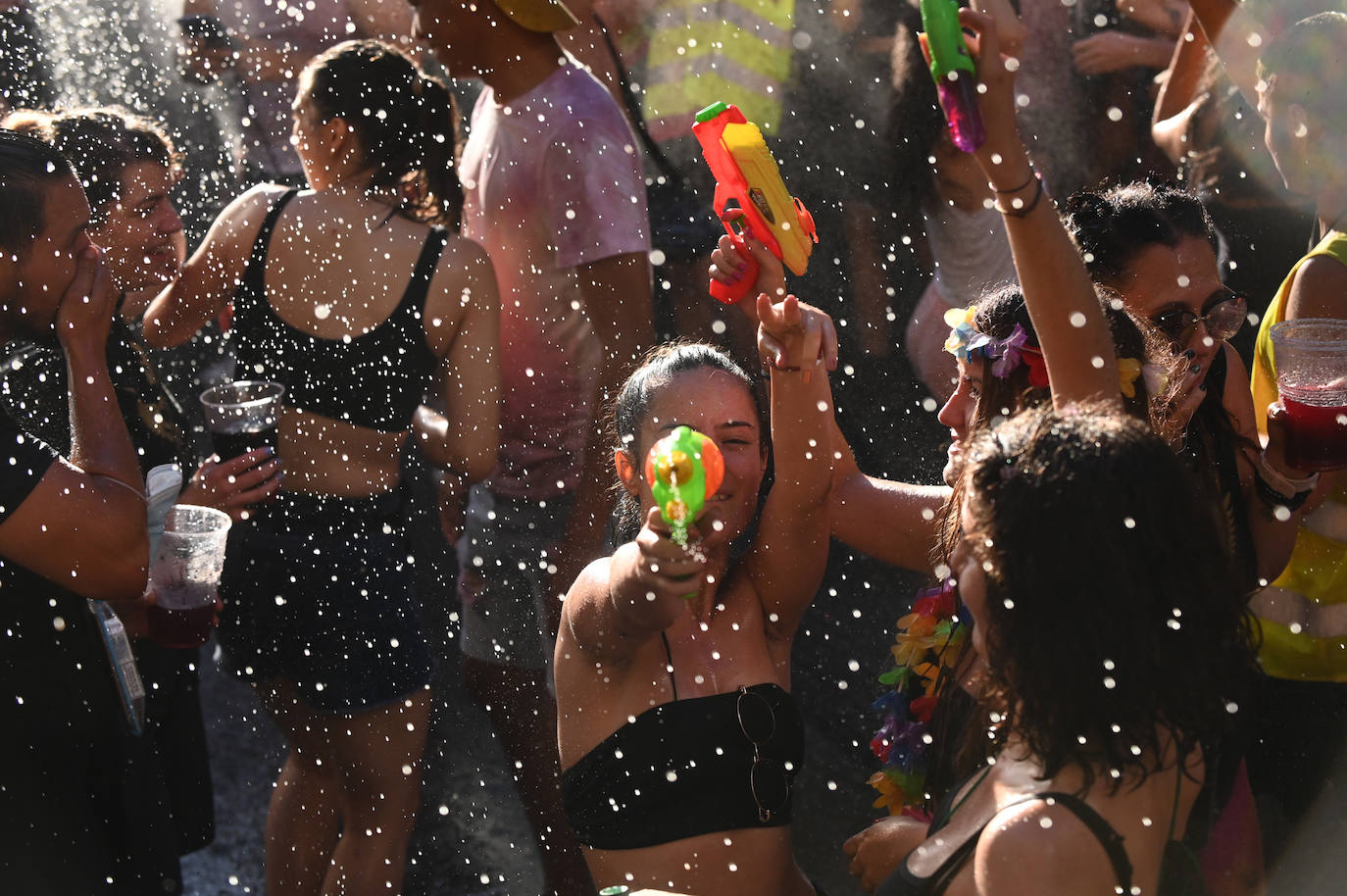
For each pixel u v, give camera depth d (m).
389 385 2.79
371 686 2.77
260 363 2.82
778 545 2.03
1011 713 1.45
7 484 2.09
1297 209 3.51
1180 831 1.48
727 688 1.98
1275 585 2.42
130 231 2.78
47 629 2.18
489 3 2.97
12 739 2.13
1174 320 2.06
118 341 2.69
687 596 1.74
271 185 2.90
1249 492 2.19
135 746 2.35
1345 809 2.35
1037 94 4.50
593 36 4.11
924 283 4.38
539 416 3.13
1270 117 2.58
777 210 1.99
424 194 2.94
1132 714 1.38
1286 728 2.40
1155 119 3.97
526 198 3.07
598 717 1.98
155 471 2.49
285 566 2.74
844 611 3.92
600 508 3.00
